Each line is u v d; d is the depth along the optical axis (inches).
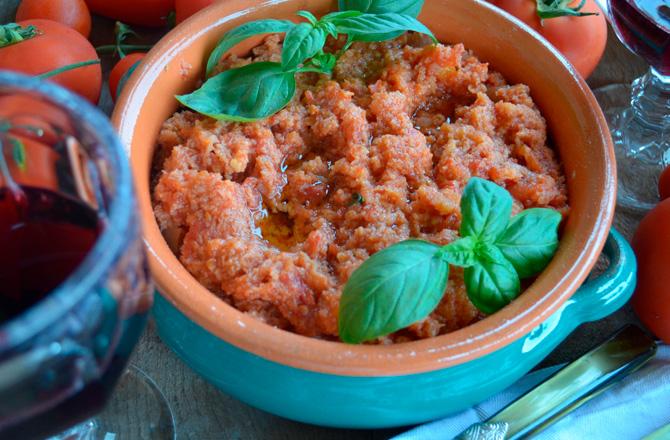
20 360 13.9
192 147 19.9
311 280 18.4
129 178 14.7
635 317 21.5
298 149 20.3
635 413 19.9
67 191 15.8
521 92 20.9
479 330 17.5
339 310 17.4
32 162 15.8
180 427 20.0
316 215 19.8
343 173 19.8
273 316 18.6
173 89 20.5
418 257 17.5
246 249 18.6
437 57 20.9
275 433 20.0
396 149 19.7
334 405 18.3
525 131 20.4
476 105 20.6
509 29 21.1
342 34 21.6
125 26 24.1
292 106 20.6
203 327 17.7
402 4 20.7
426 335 18.3
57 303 13.9
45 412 15.0
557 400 19.6
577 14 22.8
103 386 15.7
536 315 17.7
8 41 22.2
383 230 19.0
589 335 21.3
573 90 20.2
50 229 16.1
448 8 21.4
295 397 18.3
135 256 15.1
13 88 15.1
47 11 23.7
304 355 17.2
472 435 19.0
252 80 20.0
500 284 17.9
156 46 20.2
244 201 19.5
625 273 19.2
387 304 17.2
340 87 21.0
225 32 20.8
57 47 22.3
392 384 18.0
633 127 24.6
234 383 18.7
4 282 16.6
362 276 17.3
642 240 20.8
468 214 17.9
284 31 20.2
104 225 15.1
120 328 15.3
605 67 25.5
